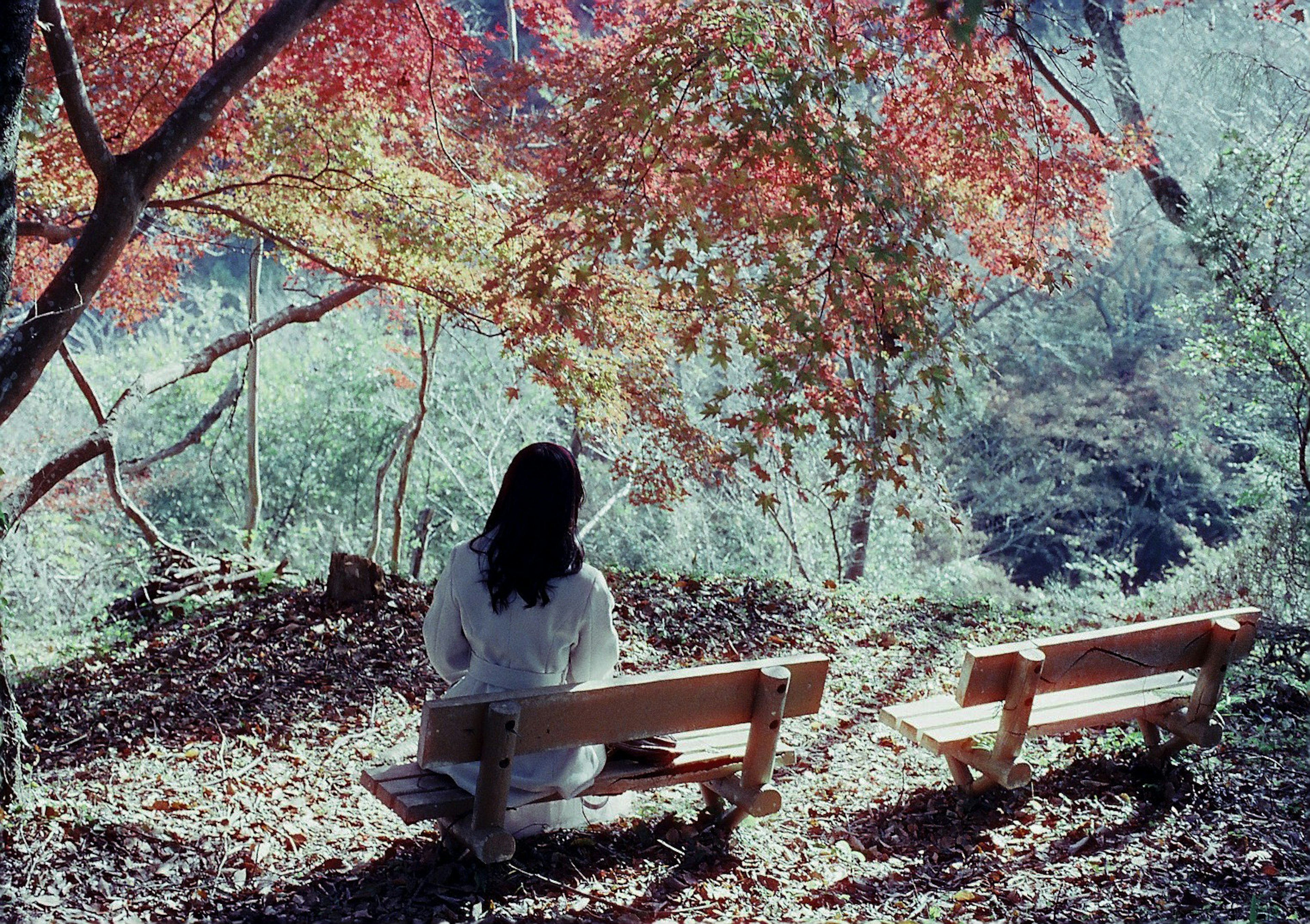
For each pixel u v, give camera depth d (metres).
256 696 6.89
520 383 18.88
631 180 5.79
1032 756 5.26
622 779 3.93
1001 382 24.72
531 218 6.41
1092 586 15.52
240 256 28.28
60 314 6.17
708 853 4.17
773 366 5.38
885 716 4.70
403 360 19.30
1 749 4.34
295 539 18.09
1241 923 3.39
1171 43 18.59
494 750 3.49
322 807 4.86
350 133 8.27
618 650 3.95
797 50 5.47
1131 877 3.93
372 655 7.59
